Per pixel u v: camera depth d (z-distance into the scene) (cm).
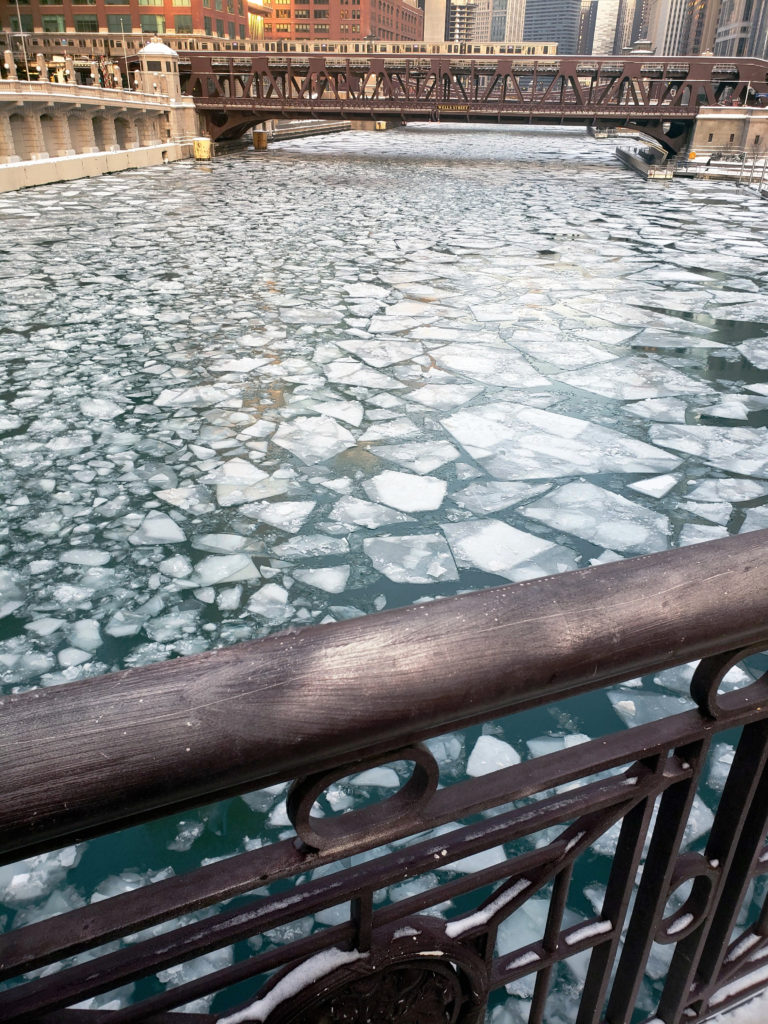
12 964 61
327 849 69
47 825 52
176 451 719
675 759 92
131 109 3553
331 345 1035
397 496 643
